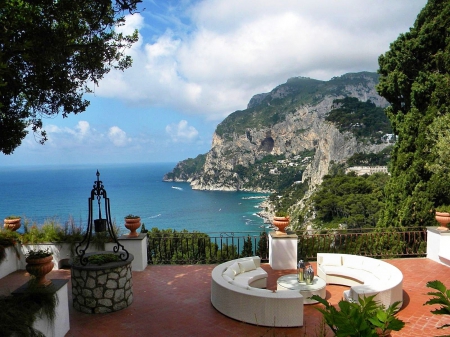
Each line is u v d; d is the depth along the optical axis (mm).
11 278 7344
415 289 6617
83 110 7254
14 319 3586
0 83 3855
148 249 8797
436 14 13445
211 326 5141
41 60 5641
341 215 45875
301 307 5035
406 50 13938
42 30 5488
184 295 6395
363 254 9211
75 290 5738
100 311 5590
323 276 6879
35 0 5293
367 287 5535
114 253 6336
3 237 7652
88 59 6598
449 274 7527
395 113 14664
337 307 5676
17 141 6473
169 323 5250
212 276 5980
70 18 5918
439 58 13000
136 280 7254
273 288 6883
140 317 5477
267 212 93188
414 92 12844
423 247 9250
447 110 11930
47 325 4293
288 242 8016
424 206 10805
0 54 4152
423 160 11547
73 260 5926
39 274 4660
